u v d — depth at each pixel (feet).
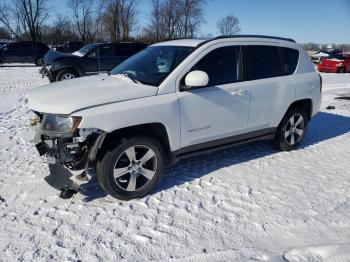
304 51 18.58
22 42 76.28
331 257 9.72
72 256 9.78
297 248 10.12
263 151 18.31
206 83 13.01
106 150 12.05
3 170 15.29
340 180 14.90
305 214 12.06
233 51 15.30
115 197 12.57
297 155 17.89
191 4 160.04
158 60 14.71
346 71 75.72
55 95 12.59
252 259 9.68
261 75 16.22
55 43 176.55
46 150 12.34
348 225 11.41
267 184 14.37
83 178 12.51
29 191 13.39
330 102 33.27
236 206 12.55
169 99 13.03
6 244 10.20
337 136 21.67
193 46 14.52
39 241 10.39
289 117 17.71
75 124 11.36
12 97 33.19
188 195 13.32
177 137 13.51
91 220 11.50
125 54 44.93
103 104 11.88
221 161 16.75
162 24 161.99
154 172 13.15
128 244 10.33
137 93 12.54
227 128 15.12
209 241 10.50
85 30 178.40
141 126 12.78
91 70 43.21
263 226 11.30
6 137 19.90
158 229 11.09
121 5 159.33
